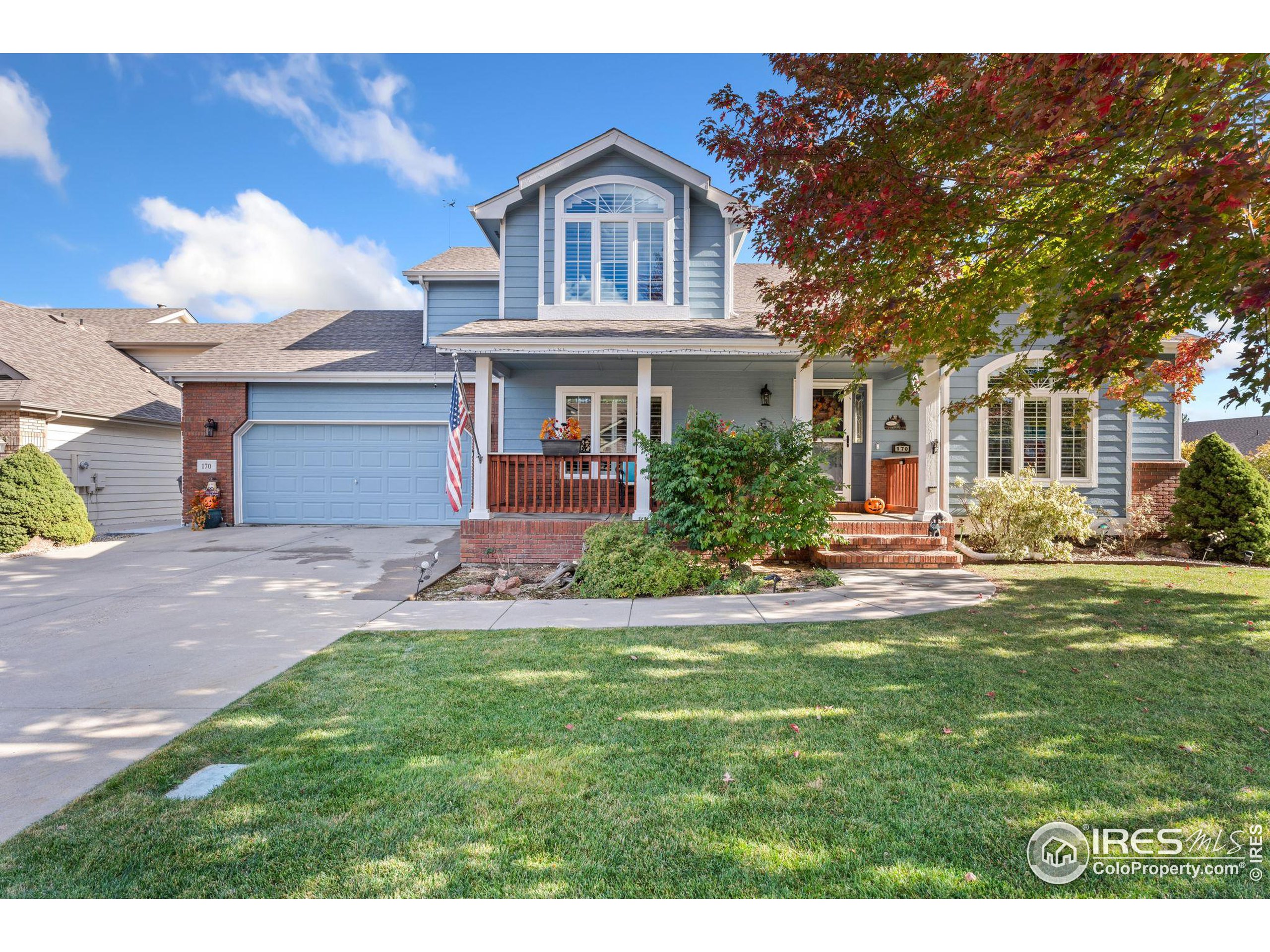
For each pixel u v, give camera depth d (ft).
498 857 7.33
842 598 21.33
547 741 10.24
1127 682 12.73
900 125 17.12
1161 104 13.38
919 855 7.30
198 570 27.07
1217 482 29.19
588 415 35.35
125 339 54.95
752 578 23.75
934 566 27.02
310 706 11.85
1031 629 16.93
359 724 11.00
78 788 8.89
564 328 29.76
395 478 42.19
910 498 32.17
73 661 14.69
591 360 32.68
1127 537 31.48
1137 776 8.95
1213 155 12.66
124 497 45.57
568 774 9.17
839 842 7.52
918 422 34.58
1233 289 13.94
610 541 24.40
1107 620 17.88
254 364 42.57
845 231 17.65
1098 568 27.12
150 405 48.47
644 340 27.45
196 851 7.44
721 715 11.25
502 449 35.29
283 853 7.40
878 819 7.97
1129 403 24.64
